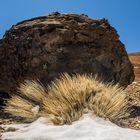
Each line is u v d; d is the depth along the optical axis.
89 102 6.38
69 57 8.84
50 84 8.48
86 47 9.09
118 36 9.84
